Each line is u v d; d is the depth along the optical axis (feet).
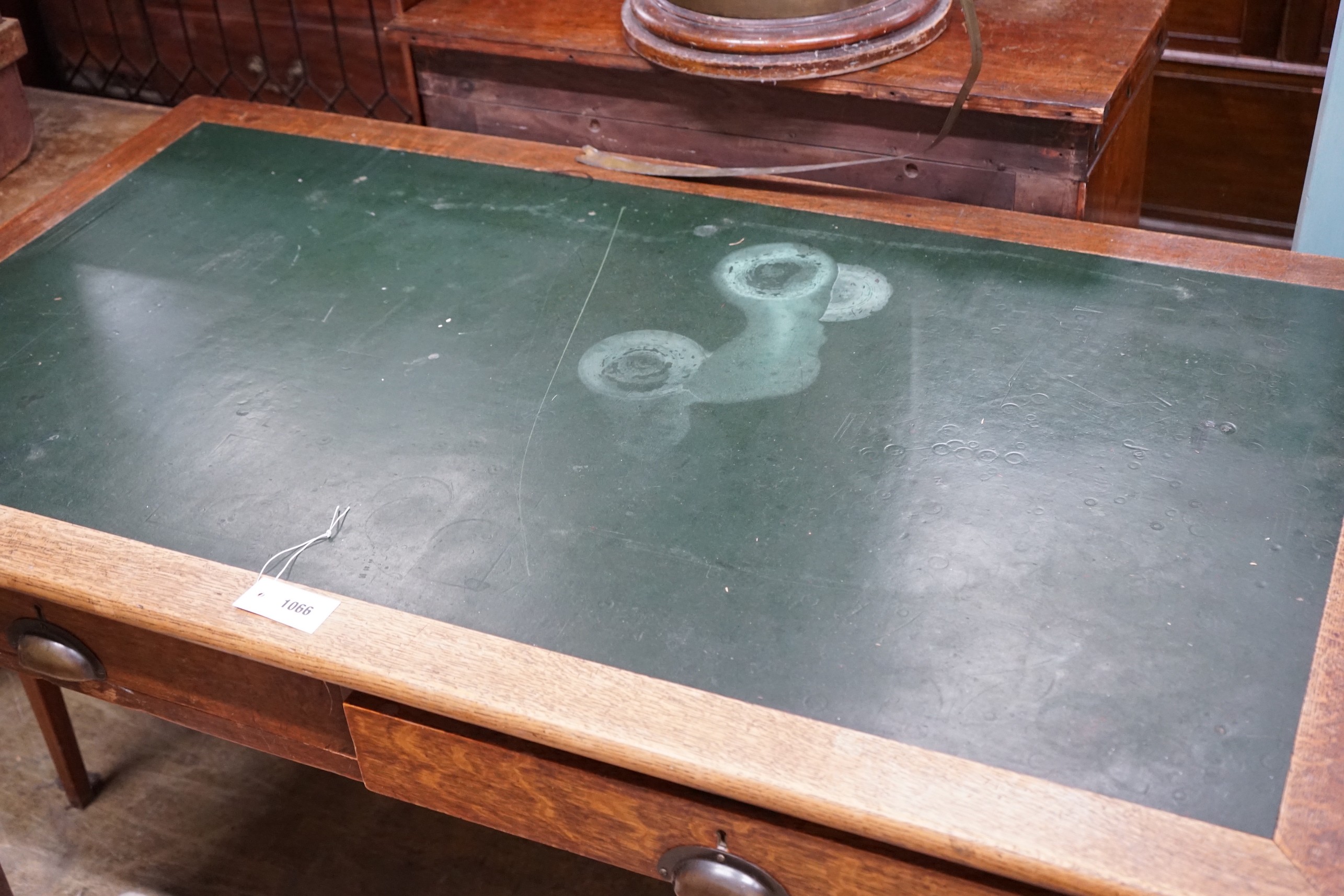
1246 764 3.65
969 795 3.60
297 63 8.46
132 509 4.75
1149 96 7.03
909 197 6.26
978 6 6.75
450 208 6.33
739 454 4.82
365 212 6.34
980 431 4.84
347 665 4.09
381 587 4.36
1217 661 3.94
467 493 4.73
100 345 5.57
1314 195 6.53
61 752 7.07
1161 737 3.73
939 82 6.04
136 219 6.39
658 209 6.23
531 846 7.08
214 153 6.86
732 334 5.42
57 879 6.97
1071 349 5.20
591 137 7.03
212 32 8.54
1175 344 5.18
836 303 5.55
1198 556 4.28
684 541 4.47
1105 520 4.43
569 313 5.60
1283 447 4.67
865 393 5.06
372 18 8.04
